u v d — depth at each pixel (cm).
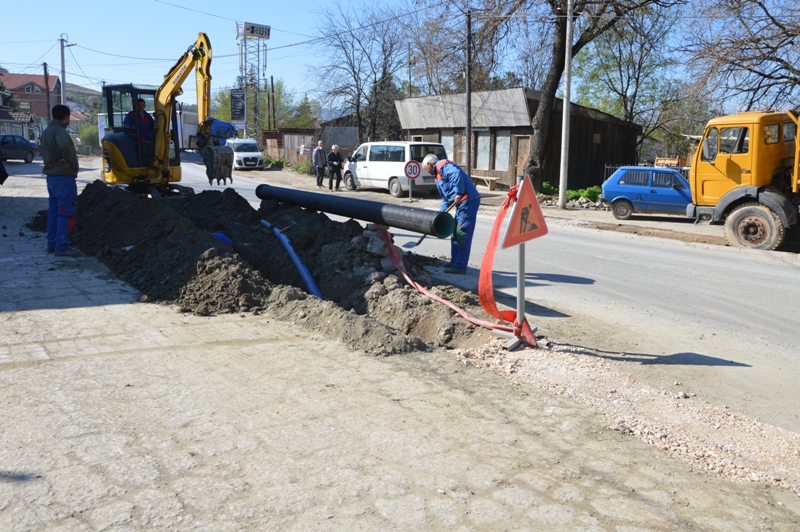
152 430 382
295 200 973
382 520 300
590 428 414
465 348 582
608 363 553
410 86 3669
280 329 597
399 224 715
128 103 1348
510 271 952
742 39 1703
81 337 548
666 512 320
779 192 1297
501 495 327
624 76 3634
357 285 719
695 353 595
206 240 750
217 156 1388
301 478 335
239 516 299
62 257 866
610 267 1021
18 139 3659
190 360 504
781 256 1188
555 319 693
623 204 1788
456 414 425
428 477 341
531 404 449
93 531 284
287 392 448
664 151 4531
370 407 428
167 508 303
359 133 3794
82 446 360
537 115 2327
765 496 344
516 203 532
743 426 434
